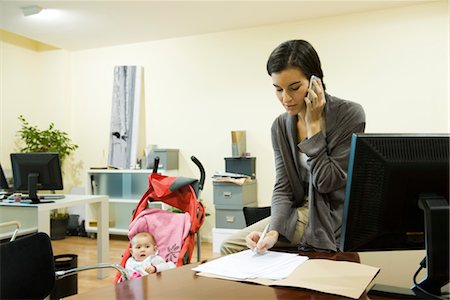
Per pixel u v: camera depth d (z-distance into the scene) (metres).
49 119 5.24
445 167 0.83
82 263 3.59
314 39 4.07
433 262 0.84
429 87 3.67
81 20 4.07
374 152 0.82
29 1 3.57
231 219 3.92
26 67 5.18
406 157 0.82
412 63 3.72
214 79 4.52
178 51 4.70
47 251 1.39
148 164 4.52
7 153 4.92
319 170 1.19
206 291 0.85
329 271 0.96
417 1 3.62
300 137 1.38
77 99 5.22
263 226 1.45
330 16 3.99
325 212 1.25
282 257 1.10
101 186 4.76
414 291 0.83
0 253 1.22
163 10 3.81
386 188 0.83
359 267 0.99
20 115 5.07
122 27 4.30
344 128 1.26
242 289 0.86
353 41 3.92
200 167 2.62
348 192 0.84
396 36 3.77
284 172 1.44
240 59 4.39
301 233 1.34
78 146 5.22
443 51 3.62
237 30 4.40
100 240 3.26
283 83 1.23
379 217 0.84
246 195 3.98
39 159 3.00
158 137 4.79
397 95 3.77
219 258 1.13
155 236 2.28
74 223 4.98
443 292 0.83
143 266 2.07
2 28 4.33
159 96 4.79
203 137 4.57
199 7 3.74
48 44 5.10
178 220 2.32
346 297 0.79
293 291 0.84
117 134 4.88
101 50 5.10
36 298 1.33
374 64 3.84
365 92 3.88
